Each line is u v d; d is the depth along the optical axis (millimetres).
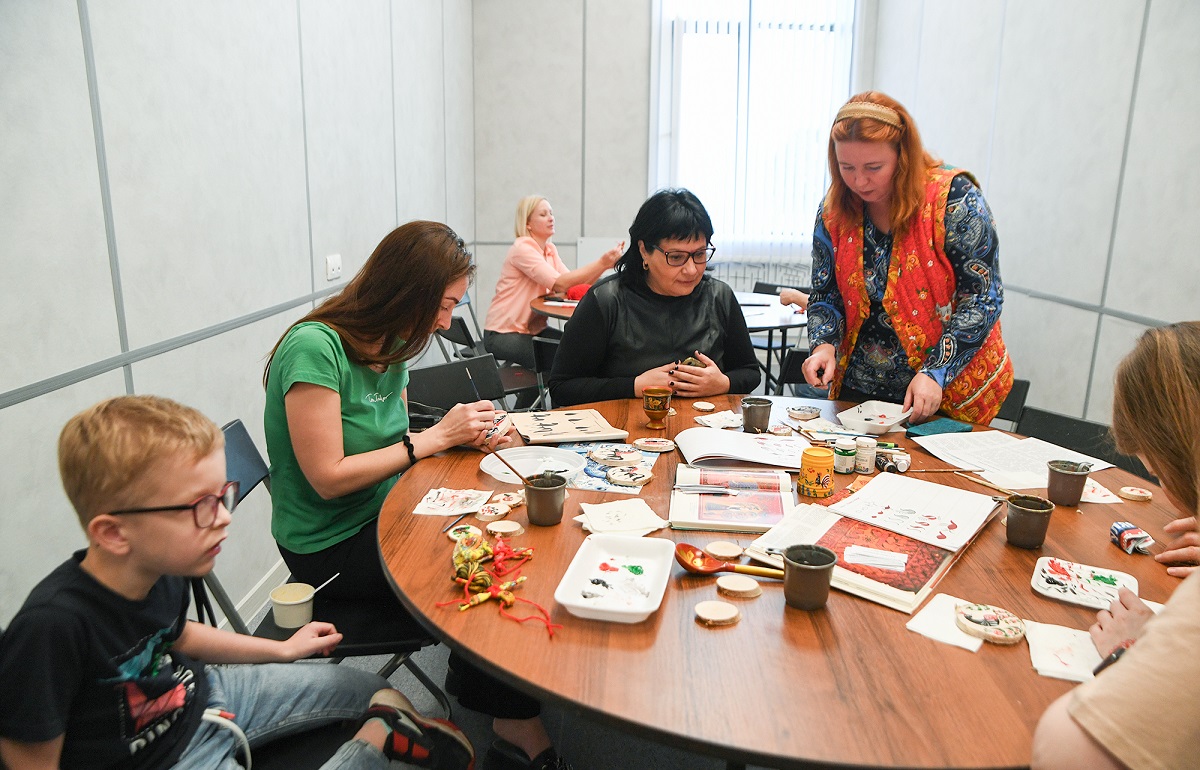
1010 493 1589
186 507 1053
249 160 2521
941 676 981
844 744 857
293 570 1719
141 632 1104
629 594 1147
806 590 1121
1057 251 3949
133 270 1920
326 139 3219
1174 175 3053
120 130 1854
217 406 2346
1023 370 4301
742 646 1042
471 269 1723
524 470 1673
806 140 6836
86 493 1025
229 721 1210
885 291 2232
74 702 1046
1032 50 4207
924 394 2027
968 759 836
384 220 4059
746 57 6676
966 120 5039
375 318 1638
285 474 1688
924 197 2109
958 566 1281
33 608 1003
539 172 6727
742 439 1854
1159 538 1392
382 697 1337
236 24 2422
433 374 2422
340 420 1613
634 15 6527
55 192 1637
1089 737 771
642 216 2326
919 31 5801
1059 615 1133
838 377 2459
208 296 2279
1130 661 792
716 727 883
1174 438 993
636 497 1545
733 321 2553
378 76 3939
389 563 1271
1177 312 3039
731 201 6926
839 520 1409
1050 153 4027
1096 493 1609
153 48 1982
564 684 958
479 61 6535
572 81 6602
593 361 2439
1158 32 3158
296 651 1369
